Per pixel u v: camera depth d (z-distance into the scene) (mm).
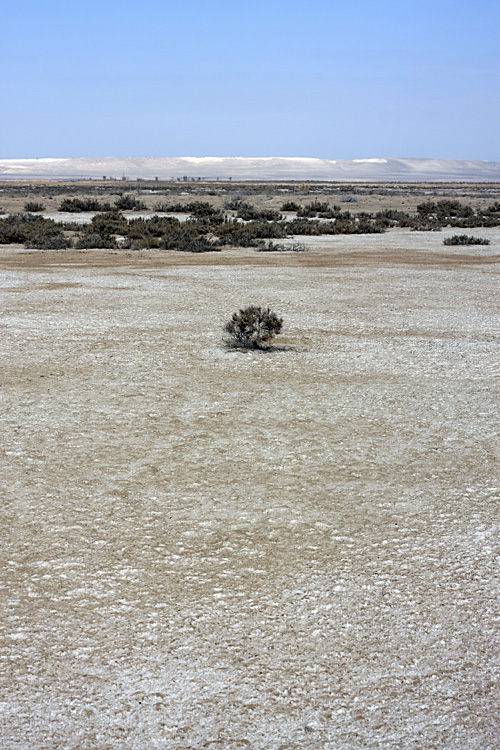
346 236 45469
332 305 19125
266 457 8172
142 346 13891
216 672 4516
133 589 5461
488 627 5008
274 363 12656
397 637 4879
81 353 13234
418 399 10500
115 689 4363
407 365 12602
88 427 9109
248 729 4055
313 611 5176
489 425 9328
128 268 27750
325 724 4098
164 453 8258
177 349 13664
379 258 32188
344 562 5887
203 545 6160
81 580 5586
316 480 7543
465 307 19188
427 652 4727
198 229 46375
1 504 6887
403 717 4156
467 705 4254
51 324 16062
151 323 16281
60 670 4527
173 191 112375
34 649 4730
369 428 9195
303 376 11797
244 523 6570
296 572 5723
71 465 7867
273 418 9555
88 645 4777
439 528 6500
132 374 11766
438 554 6031
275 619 5074
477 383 11430
